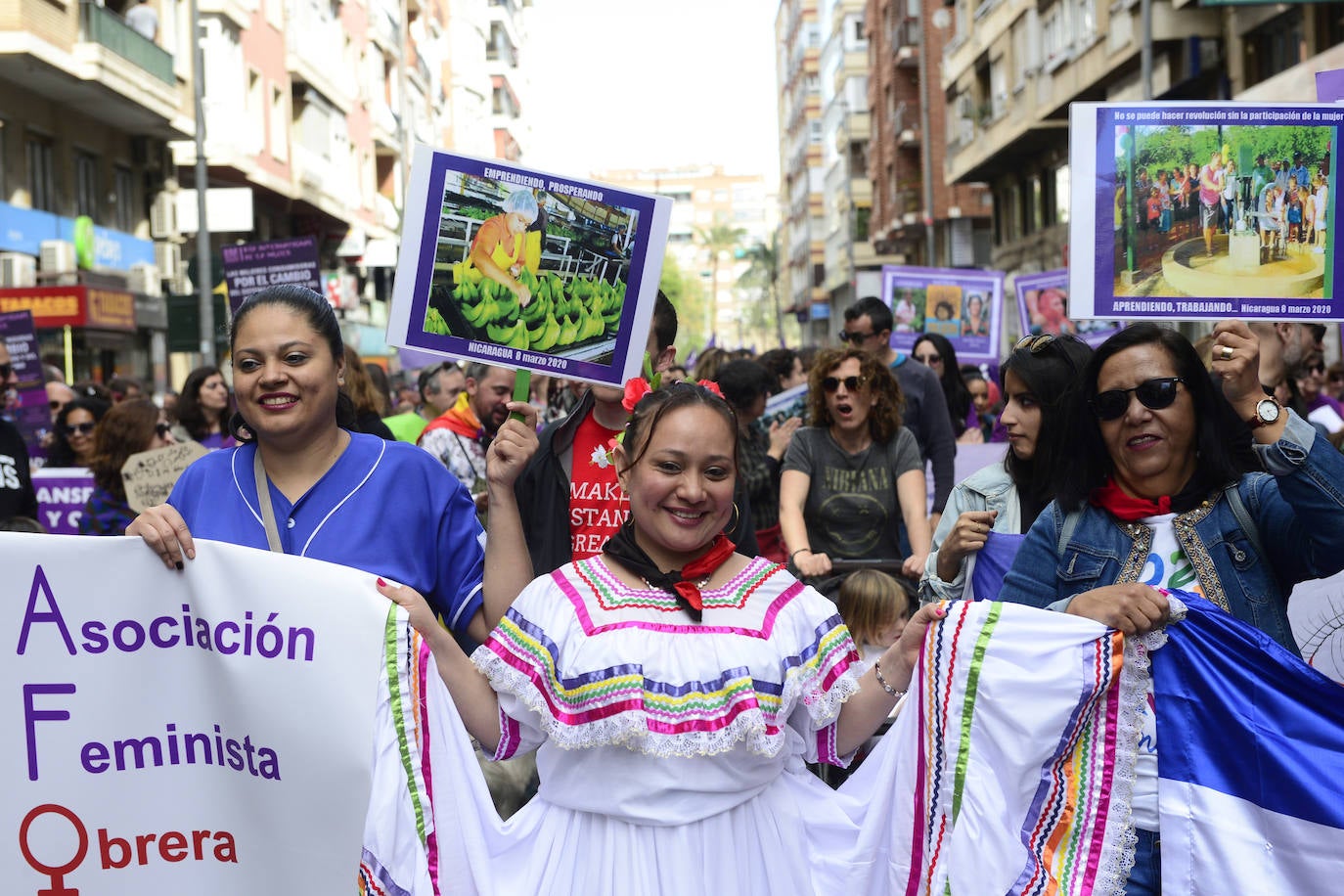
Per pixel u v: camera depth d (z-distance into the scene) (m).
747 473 6.96
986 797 3.19
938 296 13.79
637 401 3.38
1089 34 27.69
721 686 3.04
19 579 3.22
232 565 3.26
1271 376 5.81
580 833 3.11
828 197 76.06
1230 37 23.20
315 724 3.18
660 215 4.05
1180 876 3.24
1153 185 4.37
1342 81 5.67
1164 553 3.40
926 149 42.34
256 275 11.34
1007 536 4.48
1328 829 3.16
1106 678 3.21
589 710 3.02
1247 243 4.37
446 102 69.31
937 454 7.75
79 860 3.23
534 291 4.01
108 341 26.08
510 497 3.59
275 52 34.84
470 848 3.13
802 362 11.14
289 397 3.40
